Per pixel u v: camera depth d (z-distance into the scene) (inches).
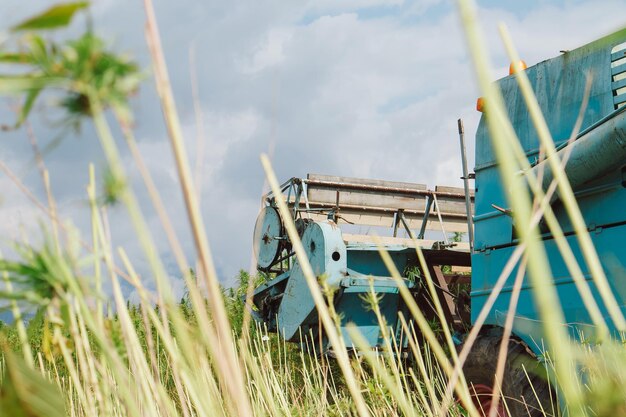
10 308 26.7
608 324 180.7
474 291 236.4
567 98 214.1
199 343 43.3
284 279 317.1
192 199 23.4
